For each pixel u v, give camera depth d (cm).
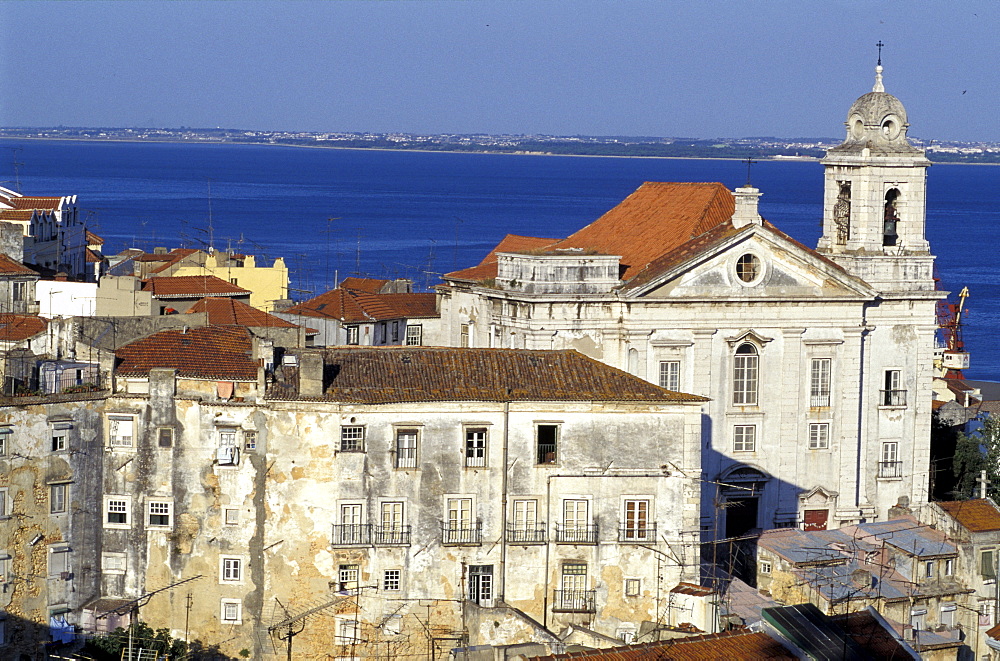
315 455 17638
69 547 17712
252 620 17838
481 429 17962
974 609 19912
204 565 17900
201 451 17825
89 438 17825
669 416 18350
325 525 17700
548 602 18238
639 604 18412
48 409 17462
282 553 17775
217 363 18275
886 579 19700
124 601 17962
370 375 18038
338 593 17750
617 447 18288
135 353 18438
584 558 18250
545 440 18162
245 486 17800
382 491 17762
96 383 18000
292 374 18038
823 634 15825
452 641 17862
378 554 17800
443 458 17875
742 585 19475
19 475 17275
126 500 17962
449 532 17938
